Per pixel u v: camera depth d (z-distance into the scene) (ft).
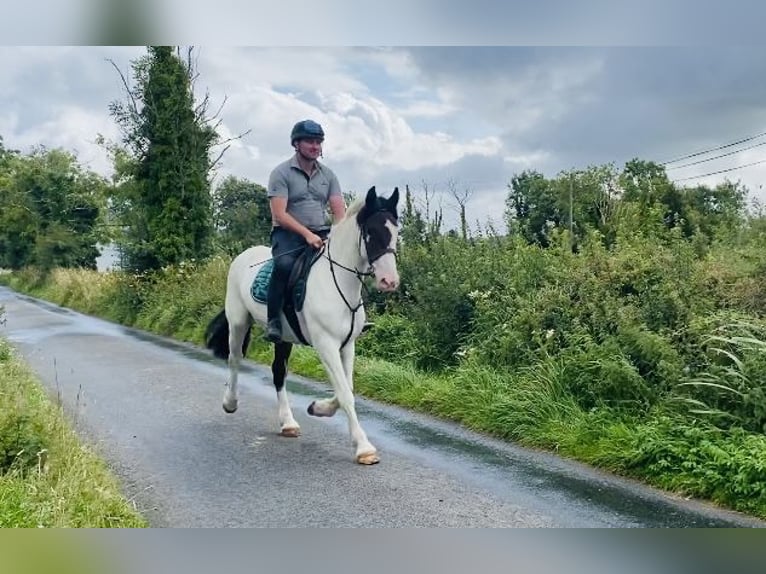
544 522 15.48
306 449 21.43
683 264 26.40
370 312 39.60
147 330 60.64
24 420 17.90
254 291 22.53
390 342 35.81
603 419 21.22
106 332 58.80
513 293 30.32
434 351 31.96
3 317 73.97
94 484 15.93
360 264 19.74
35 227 151.02
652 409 20.84
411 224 41.37
